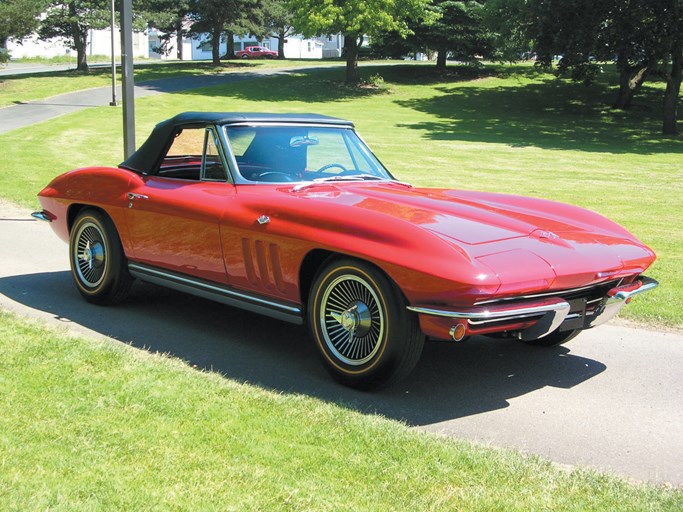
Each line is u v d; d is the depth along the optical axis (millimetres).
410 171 17375
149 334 4996
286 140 5023
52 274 6641
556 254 3889
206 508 2559
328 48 95625
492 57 51812
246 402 3623
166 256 5020
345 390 4090
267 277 4348
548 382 4402
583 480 2984
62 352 4219
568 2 35375
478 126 33625
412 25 50500
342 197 4438
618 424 3787
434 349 5023
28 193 11406
